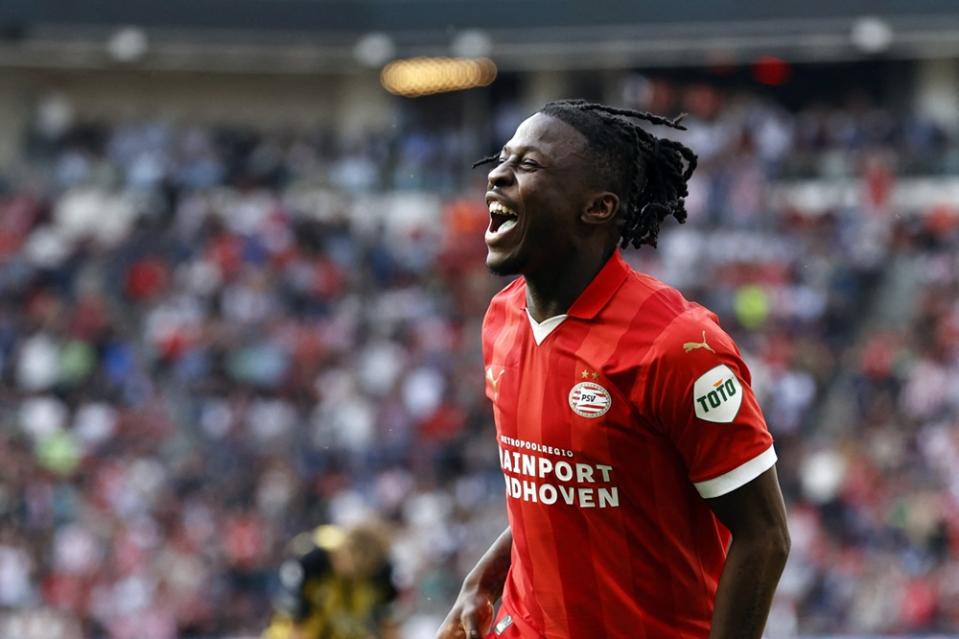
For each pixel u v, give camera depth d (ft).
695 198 242.99
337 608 74.18
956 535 177.47
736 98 295.48
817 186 261.24
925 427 201.98
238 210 258.57
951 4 275.39
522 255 34.37
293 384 218.18
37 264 244.01
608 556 34.37
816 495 186.80
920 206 261.44
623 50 289.94
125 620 170.30
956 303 227.81
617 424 33.35
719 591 33.27
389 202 271.90
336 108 313.32
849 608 166.20
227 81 312.50
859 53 287.89
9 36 295.89
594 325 33.94
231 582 177.68
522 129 35.06
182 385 217.15
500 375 35.76
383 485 191.11
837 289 232.32
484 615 38.78
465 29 294.66
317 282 240.12
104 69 307.78
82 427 206.59
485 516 184.44
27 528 183.73
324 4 299.79
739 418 32.68
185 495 191.93
